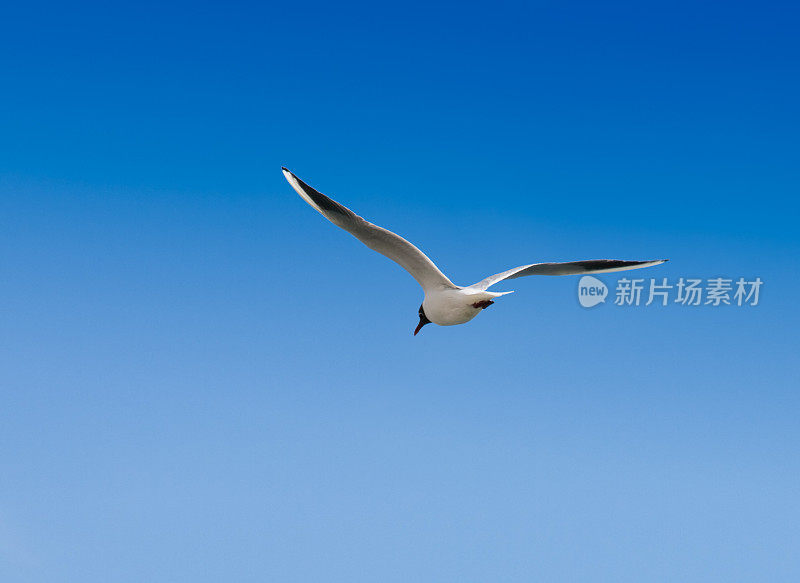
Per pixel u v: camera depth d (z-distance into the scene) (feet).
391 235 31.22
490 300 32.19
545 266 35.53
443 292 33.35
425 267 32.86
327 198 30.32
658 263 36.11
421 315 37.73
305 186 30.53
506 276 34.73
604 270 36.19
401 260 32.89
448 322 33.91
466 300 32.53
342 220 31.09
